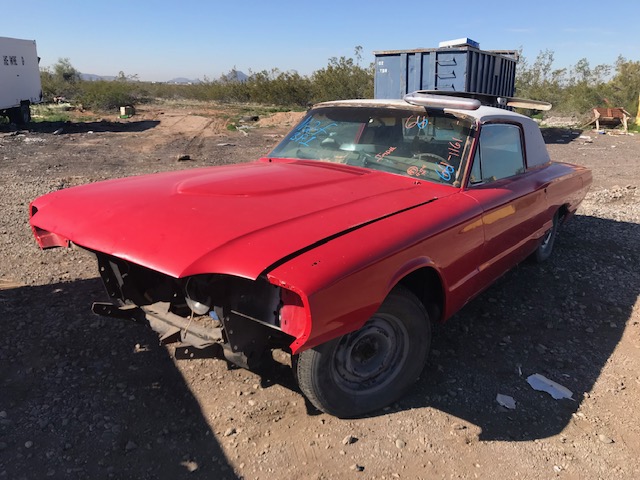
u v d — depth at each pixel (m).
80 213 2.89
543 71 35.41
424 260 2.79
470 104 3.55
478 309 4.30
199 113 30.34
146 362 3.33
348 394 2.79
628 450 2.72
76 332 3.63
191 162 12.52
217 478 2.45
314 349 2.53
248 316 2.45
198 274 2.34
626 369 3.48
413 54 14.57
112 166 11.72
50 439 2.63
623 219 7.18
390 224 2.74
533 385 3.25
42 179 9.56
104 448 2.59
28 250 5.28
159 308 2.96
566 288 4.78
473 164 3.55
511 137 4.23
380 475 2.50
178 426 2.77
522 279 4.96
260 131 20.89
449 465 2.58
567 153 14.67
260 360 2.67
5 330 3.62
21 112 21.42
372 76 37.12
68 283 4.46
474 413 2.98
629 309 4.38
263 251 2.30
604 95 28.48
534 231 4.42
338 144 3.99
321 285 2.21
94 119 25.70
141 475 2.45
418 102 3.79
